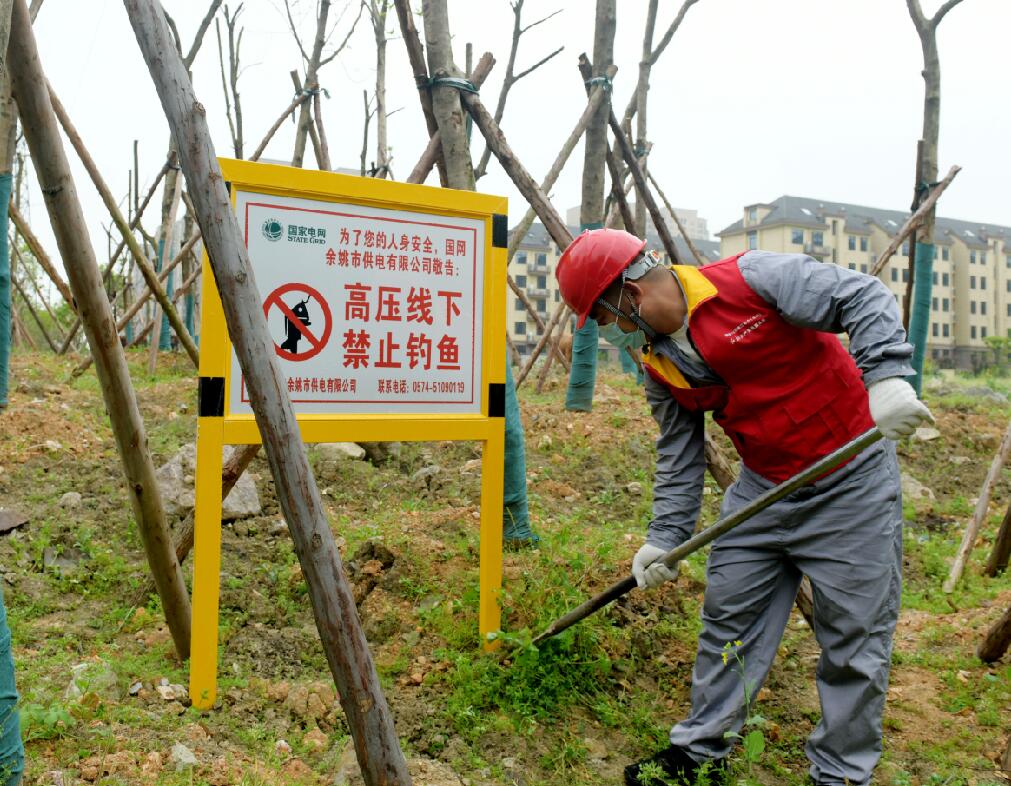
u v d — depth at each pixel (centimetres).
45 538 403
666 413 302
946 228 5859
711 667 289
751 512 265
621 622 369
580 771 289
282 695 307
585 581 387
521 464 432
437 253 336
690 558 445
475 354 345
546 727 311
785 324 262
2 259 556
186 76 183
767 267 260
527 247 4581
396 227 328
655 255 282
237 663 326
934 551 516
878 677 269
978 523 476
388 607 368
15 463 495
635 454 639
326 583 196
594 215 728
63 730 259
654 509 306
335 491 510
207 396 291
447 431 337
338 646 198
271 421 190
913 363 804
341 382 320
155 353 877
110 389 281
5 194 554
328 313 317
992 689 350
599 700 328
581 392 735
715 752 288
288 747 278
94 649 328
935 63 769
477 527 439
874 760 276
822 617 275
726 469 376
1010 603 377
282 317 309
